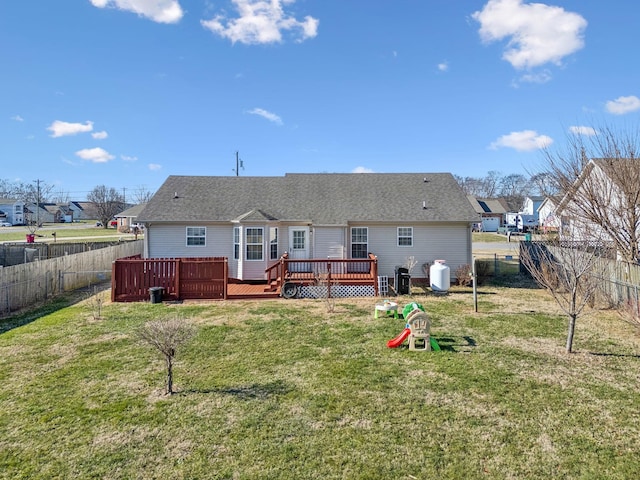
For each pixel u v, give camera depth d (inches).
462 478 155.8
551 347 315.9
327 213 681.0
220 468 163.3
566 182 561.6
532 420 199.9
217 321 411.5
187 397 228.4
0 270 440.1
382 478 155.9
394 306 420.5
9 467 164.2
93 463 167.3
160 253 663.8
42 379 255.1
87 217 4249.5
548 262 535.5
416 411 210.1
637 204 498.6
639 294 393.7
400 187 764.6
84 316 431.8
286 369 272.4
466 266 648.4
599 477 155.9
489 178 4028.1
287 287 548.4
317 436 186.4
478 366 274.2
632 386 239.0
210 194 733.3
